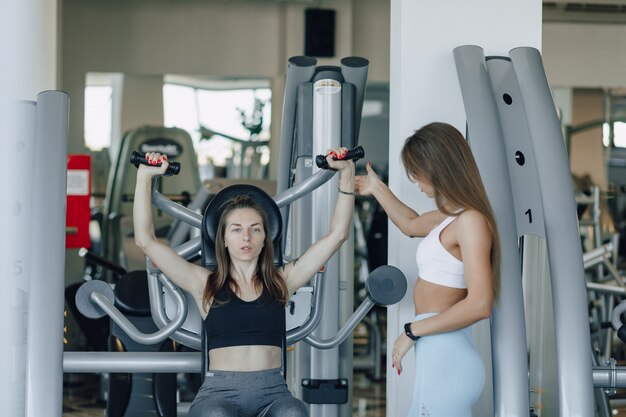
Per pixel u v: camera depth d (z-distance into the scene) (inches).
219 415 113.9
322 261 126.6
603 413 171.5
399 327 155.6
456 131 121.0
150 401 164.6
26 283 123.5
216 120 361.4
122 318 123.9
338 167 125.1
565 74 390.6
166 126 357.4
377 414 231.1
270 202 125.0
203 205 244.4
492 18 159.3
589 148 391.9
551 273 131.0
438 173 118.6
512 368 123.6
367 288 126.0
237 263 123.1
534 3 160.2
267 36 362.3
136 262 308.2
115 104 352.5
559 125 141.9
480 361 118.6
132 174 329.4
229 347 120.4
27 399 117.0
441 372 116.6
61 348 119.1
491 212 118.8
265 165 365.1
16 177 123.1
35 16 225.1
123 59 352.8
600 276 301.3
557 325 127.9
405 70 158.1
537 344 168.1
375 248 321.1
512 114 147.9
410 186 157.3
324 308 144.6
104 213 333.7
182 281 122.6
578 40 390.3
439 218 134.9
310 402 142.2
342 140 147.9
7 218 122.5
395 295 126.0
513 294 127.2
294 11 361.1
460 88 151.6
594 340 307.0
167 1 355.6
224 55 360.2
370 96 369.4
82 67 350.0
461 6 158.7
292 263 127.0
